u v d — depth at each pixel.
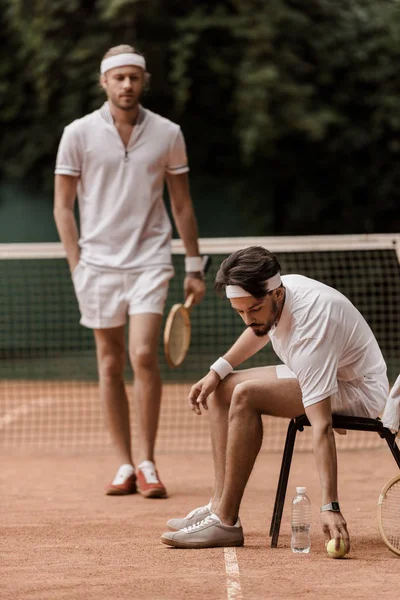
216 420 5.02
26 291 17.50
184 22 17.72
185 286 6.88
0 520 5.76
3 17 19.11
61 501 6.46
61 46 18.16
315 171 19.70
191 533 4.82
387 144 19.61
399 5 19.92
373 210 19.95
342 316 4.55
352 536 5.10
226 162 19.34
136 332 6.56
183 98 17.50
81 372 16.70
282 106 18.00
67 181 6.69
